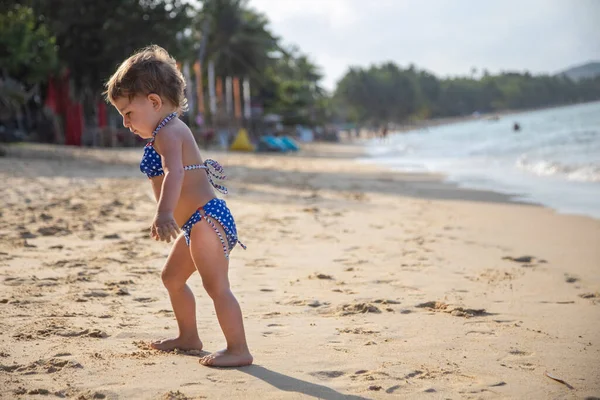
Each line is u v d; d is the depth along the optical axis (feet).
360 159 100.27
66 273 16.79
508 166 65.92
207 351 10.84
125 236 22.80
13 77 89.97
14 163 56.39
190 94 129.18
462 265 19.22
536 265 19.38
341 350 10.94
